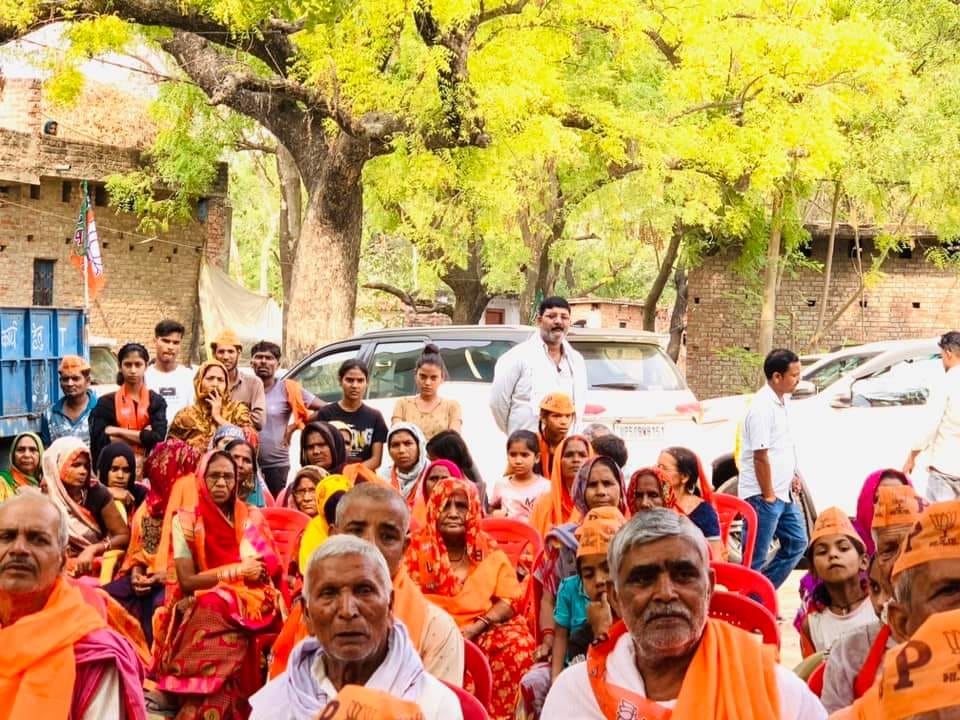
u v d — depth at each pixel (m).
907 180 25.69
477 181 21.77
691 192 25.94
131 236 32.06
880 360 13.39
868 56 24.08
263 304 34.97
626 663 3.81
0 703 4.24
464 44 19.64
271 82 19.78
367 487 5.25
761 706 3.63
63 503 8.92
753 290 30.55
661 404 13.16
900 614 3.28
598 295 54.47
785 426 10.45
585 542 5.77
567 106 23.69
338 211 21.80
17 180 28.59
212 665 6.96
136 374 11.05
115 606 7.51
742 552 10.59
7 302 29.12
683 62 24.36
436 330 14.17
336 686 3.96
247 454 8.55
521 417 10.62
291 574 7.87
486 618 6.80
